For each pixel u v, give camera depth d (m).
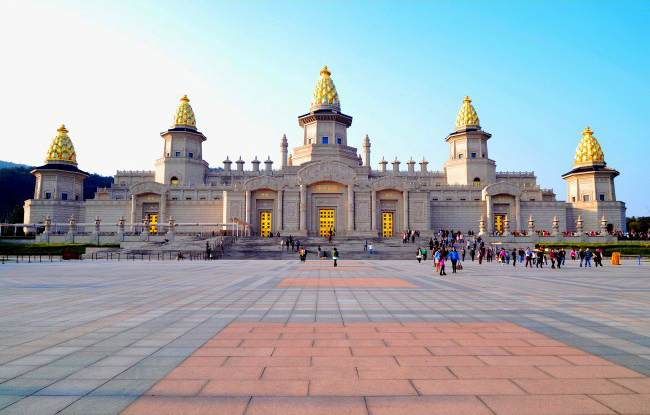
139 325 11.83
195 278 26.39
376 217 77.25
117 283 23.23
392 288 21.19
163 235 65.25
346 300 16.84
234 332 10.96
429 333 10.89
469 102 99.56
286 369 7.88
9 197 150.12
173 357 8.64
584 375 7.59
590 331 11.17
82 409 6.08
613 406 6.23
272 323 12.15
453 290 20.41
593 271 35.44
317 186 77.31
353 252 54.62
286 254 52.97
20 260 49.72
